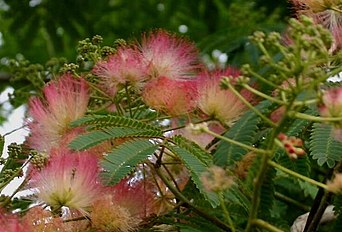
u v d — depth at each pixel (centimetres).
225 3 804
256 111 271
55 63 501
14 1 752
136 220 338
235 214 340
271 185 337
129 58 362
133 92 366
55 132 359
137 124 333
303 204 480
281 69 266
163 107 355
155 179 356
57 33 767
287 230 362
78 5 772
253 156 330
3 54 846
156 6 836
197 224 340
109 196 328
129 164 318
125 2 826
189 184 352
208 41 600
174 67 365
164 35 372
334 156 313
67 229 328
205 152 325
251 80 367
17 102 534
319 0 349
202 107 354
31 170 340
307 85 266
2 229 316
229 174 297
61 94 360
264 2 664
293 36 263
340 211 345
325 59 265
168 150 349
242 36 596
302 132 333
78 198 327
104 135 329
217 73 357
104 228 329
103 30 810
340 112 266
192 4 814
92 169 329
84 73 381
